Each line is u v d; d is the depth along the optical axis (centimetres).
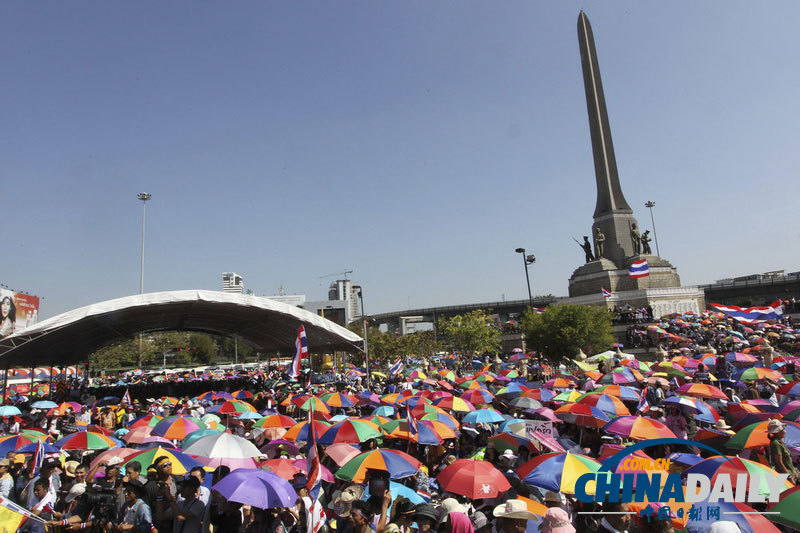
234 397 2259
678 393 1602
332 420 1409
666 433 1099
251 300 2836
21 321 5025
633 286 7631
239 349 12588
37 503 934
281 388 2730
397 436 1203
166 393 3919
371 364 5934
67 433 1469
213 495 783
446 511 735
